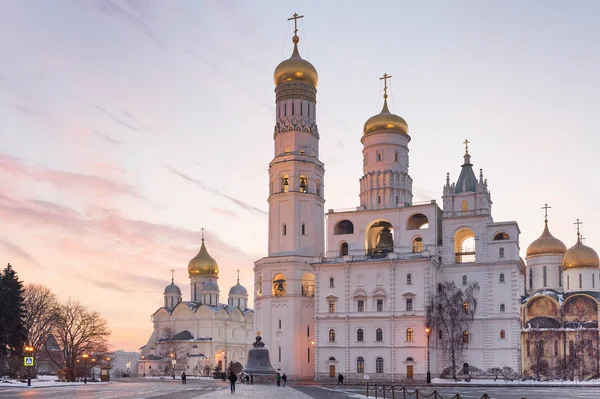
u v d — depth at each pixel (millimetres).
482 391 79875
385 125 135875
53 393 70062
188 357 185875
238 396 66375
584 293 145000
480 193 122500
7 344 109938
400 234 125750
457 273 121438
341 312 121938
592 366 132000
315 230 135000
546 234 161375
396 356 116750
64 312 151000
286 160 135500
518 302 119375
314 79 141250
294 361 126125
